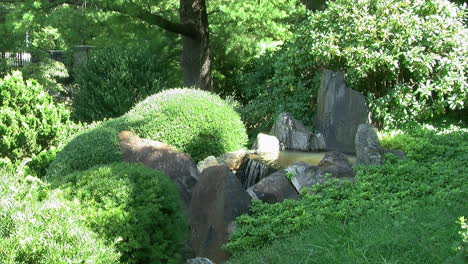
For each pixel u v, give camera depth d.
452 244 4.46
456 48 8.75
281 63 10.18
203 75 12.48
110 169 5.36
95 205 4.86
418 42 8.95
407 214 5.38
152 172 5.36
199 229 6.21
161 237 4.91
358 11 9.21
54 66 17.66
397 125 8.88
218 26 13.69
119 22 11.20
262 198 6.48
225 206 6.00
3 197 3.71
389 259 4.55
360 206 5.72
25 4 10.77
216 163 8.01
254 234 5.54
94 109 11.95
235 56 13.77
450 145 7.77
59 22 10.88
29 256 3.39
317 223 5.48
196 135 8.38
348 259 4.61
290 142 8.86
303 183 6.76
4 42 16.33
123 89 11.85
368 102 8.84
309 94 9.76
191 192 7.14
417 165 6.84
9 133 8.38
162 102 8.62
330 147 8.77
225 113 8.73
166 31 13.02
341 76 8.85
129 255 4.69
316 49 9.20
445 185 6.18
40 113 8.82
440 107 8.73
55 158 7.61
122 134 7.94
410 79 8.99
